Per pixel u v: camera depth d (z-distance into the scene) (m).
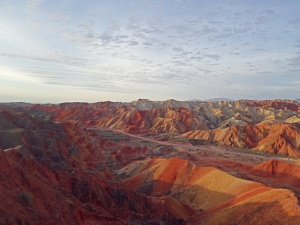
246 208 62.41
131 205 68.19
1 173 46.72
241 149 183.12
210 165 116.44
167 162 98.19
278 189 64.75
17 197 44.09
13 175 48.56
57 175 66.00
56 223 43.00
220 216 63.88
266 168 112.62
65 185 65.19
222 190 78.19
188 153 143.00
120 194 70.62
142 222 58.06
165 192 88.31
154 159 107.25
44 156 88.50
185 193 84.25
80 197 64.56
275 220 55.59
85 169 99.31
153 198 72.62
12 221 38.06
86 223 48.03
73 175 70.56
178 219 65.56
